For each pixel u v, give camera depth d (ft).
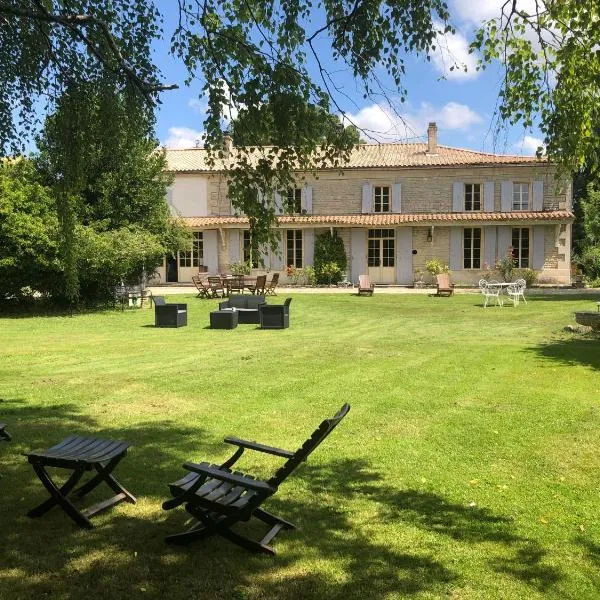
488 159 98.84
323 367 30.99
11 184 59.47
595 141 19.35
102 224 67.51
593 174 20.97
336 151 17.31
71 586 10.42
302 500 14.30
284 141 17.37
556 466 16.51
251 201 18.33
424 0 15.61
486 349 37.19
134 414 21.79
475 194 98.17
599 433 19.34
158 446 18.13
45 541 12.10
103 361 33.37
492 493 14.71
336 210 100.94
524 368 30.58
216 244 102.06
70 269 29.07
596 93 18.89
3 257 59.41
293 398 24.14
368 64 16.43
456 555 11.68
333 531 12.68
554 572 11.05
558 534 12.59
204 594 10.22
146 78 21.98
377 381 27.37
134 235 66.85
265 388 25.96
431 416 21.42
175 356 34.99
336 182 100.68
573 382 27.17
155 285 100.58
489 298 77.05
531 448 17.94
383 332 46.57
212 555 11.59
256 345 39.45
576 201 108.47
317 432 10.36
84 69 22.67
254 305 55.72
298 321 54.49
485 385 26.53
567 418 21.06
